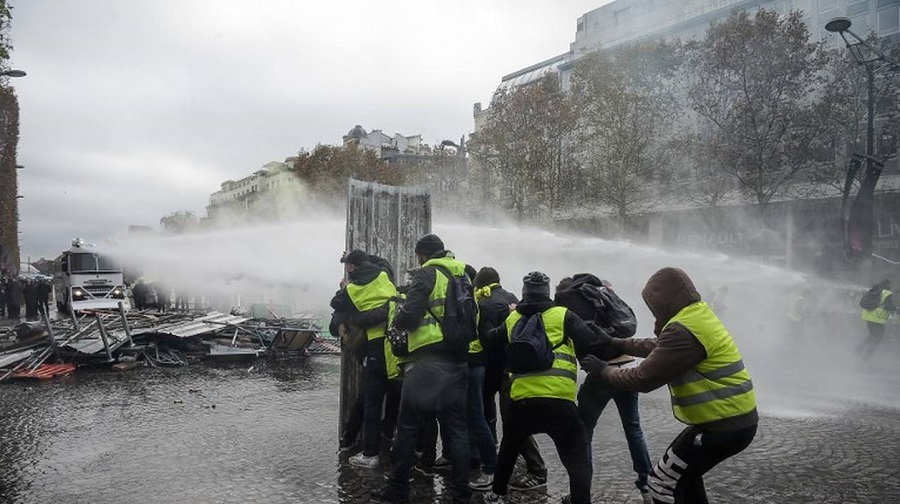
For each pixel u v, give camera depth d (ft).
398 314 15.76
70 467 19.12
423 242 17.28
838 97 79.00
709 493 16.84
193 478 18.04
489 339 15.78
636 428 16.56
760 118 82.74
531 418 14.30
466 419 16.81
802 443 21.88
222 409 27.37
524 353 14.16
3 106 121.19
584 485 14.05
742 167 84.43
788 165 84.74
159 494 16.76
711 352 11.46
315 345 48.34
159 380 35.17
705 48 87.25
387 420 21.45
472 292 16.40
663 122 95.30
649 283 12.50
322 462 19.53
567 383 14.29
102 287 86.99
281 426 24.20
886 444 21.75
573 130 103.55
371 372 18.85
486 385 19.29
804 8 102.53
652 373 11.60
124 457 20.11
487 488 17.21
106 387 32.94
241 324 49.19
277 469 18.85
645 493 16.43
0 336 53.47
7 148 128.57
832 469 18.93
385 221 23.97
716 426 11.43
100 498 16.51
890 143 82.69
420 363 15.78
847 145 84.07
